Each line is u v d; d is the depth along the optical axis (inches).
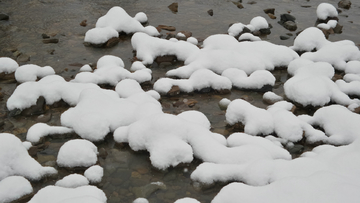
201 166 136.8
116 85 202.1
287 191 115.4
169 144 142.7
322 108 178.2
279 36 303.6
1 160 129.6
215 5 382.0
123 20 284.4
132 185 133.6
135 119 166.7
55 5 352.5
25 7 341.1
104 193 123.9
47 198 115.9
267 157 141.3
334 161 133.8
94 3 364.8
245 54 246.2
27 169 132.8
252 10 371.2
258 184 128.9
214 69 230.4
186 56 246.4
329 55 244.4
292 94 198.1
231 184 123.6
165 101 198.8
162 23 320.5
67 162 137.3
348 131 161.0
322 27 318.0
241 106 172.2
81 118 157.4
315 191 113.0
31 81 196.9
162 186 133.1
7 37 270.1
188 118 166.9
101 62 223.3
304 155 150.9
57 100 186.7
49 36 276.1
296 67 230.1
